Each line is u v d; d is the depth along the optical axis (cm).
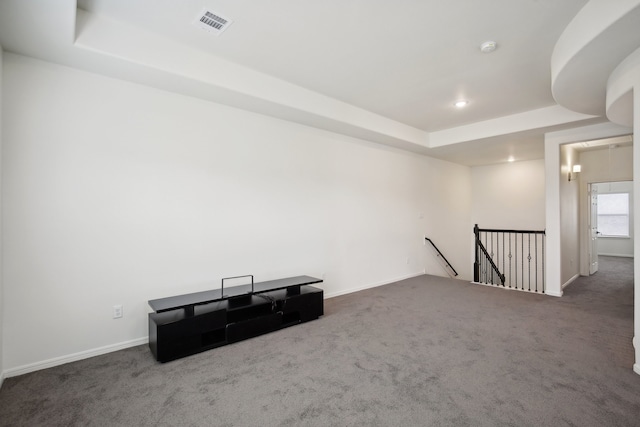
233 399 219
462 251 784
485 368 258
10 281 252
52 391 229
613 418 195
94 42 248
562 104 358
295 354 287
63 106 273
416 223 641
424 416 199
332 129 468
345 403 213
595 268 708
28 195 259
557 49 281
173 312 305
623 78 258
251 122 391
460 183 784
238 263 379
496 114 482
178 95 334
